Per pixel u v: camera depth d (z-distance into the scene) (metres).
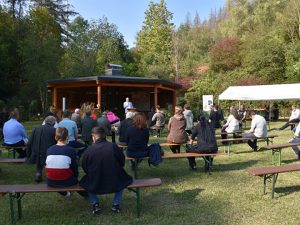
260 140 14.06
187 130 13.05
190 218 5.10
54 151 5.22
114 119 14.36
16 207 5.84
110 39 41.53
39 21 37.50
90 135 10.47
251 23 46.25
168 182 7.20
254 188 6.61
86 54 38.38
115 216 5.25
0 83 32.97
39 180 7.37
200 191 6.49
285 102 30.91
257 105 30.92
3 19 35.03
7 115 17.03
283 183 6.92
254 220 4.95
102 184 5.07
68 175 5.20
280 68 35.53
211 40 61.47
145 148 7.37
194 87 37.78
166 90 23.97
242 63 40.38
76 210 5.60
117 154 5.14
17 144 8.62
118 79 19.66
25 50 31.25
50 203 6.00
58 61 32.56
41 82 31.11
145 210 5.50
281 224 4.79
